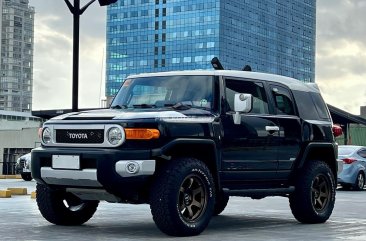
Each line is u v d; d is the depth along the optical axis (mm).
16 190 17203
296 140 9820
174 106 8789
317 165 10164
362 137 35750
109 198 8367
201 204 8391
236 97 8703
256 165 9180
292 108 9969
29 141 49344
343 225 9906
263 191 9242
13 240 7707
